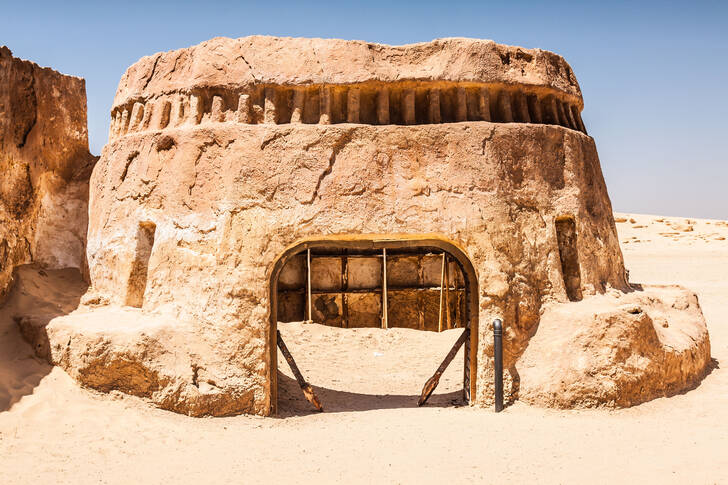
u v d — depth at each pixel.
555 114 8.36
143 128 8.25
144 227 8.00
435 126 7.55
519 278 7.44
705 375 8.51
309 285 14.41
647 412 6.97
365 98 7.77
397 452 5.83
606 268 8.39
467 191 7.43
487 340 7.24
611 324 7.14
